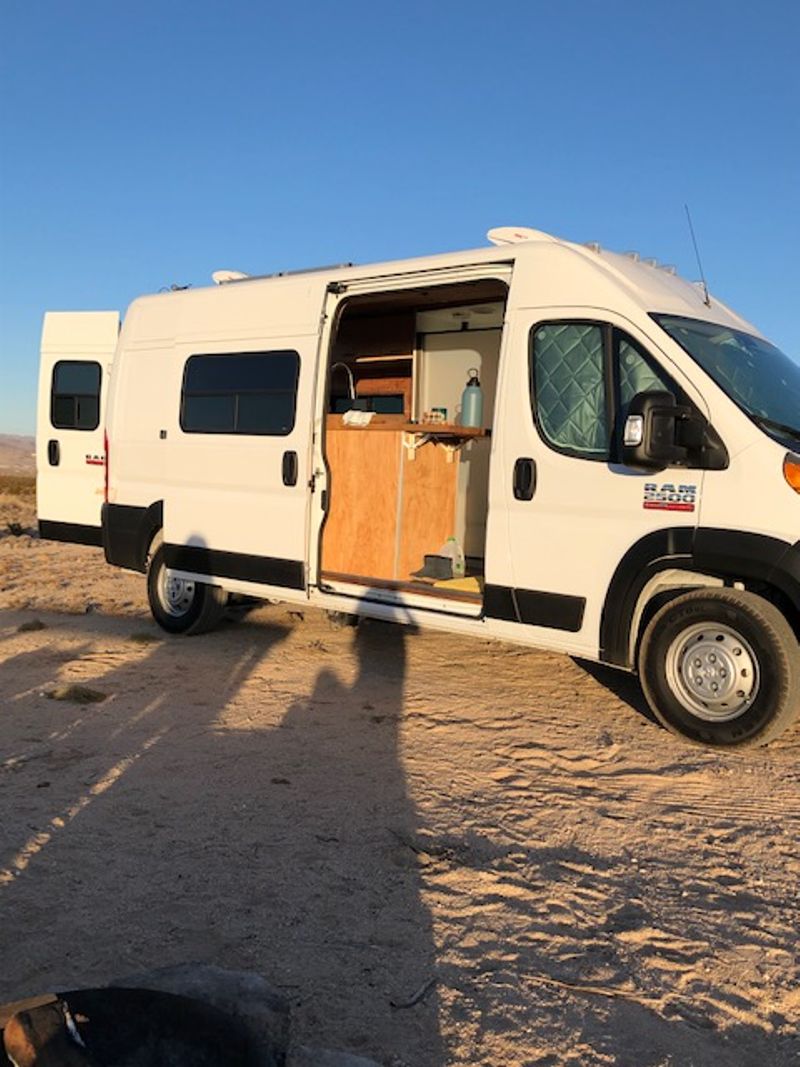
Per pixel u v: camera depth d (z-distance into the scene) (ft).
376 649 26.55
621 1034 9.54
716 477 17.33
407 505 24.39
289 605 33.24
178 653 25.61
